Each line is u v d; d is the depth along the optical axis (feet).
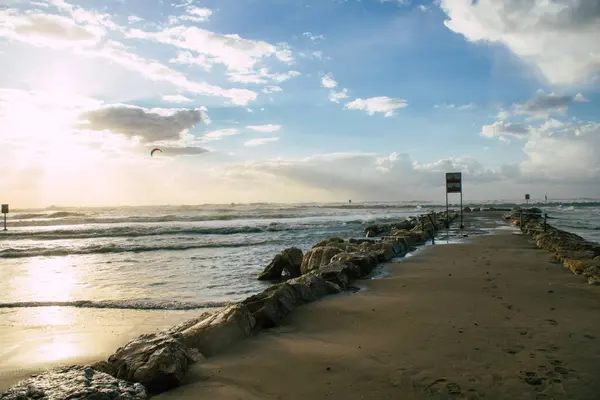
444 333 18.97
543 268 36.42
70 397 11.18
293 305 23.80
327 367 15.30
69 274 46.65
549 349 16.55
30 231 108.27
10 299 33.78
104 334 24.13
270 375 14.70
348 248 48.37
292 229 106.63
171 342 15.69
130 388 12.32
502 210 214.69
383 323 20.90
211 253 64.08
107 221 156.76
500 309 22.94
